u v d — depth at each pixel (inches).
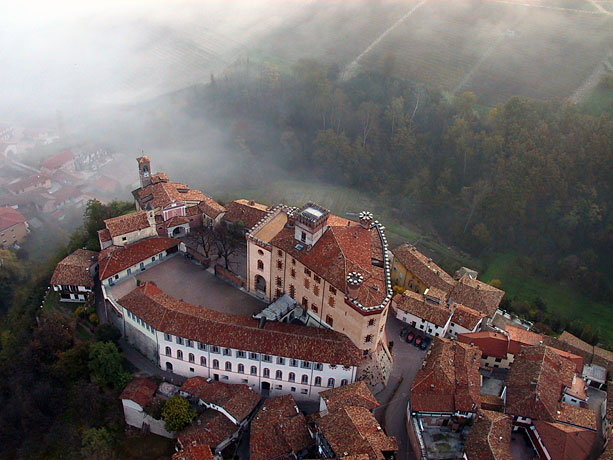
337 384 3814.0
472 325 4461.1
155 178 5561.0
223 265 4872.0
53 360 4183.1
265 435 3430.1
